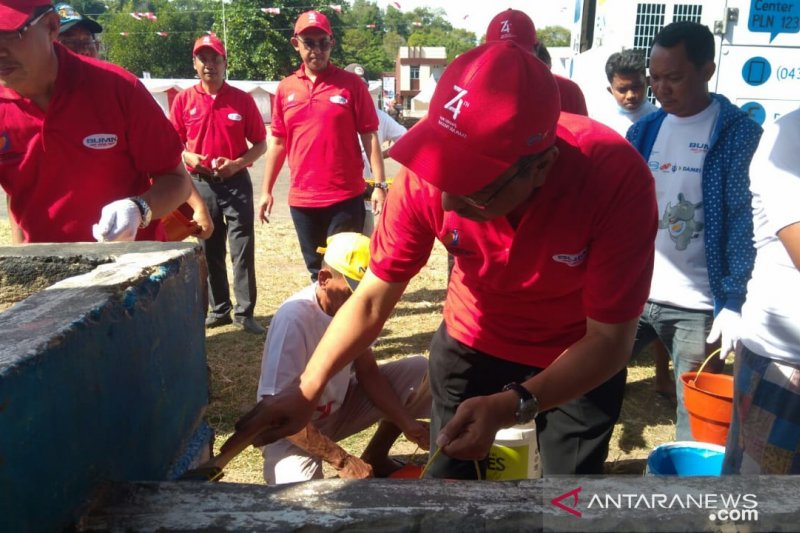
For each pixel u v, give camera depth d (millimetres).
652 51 3178
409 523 1358
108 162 2529
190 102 5086
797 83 4438
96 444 1416
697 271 3197
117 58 55938
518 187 1609
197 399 2092
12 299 2037
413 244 1997
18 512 1149
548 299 2113
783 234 1895
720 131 3035
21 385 1149
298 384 2074
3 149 2457
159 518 1370
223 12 45188
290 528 1343
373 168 5133
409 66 57219
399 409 3115
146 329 1674
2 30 2150
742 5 4340
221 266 5395
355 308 2057
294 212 5051
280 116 5070
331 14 54688
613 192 1726
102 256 1976
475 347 2367
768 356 2076
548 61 3863
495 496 1421
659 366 4348
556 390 1758
